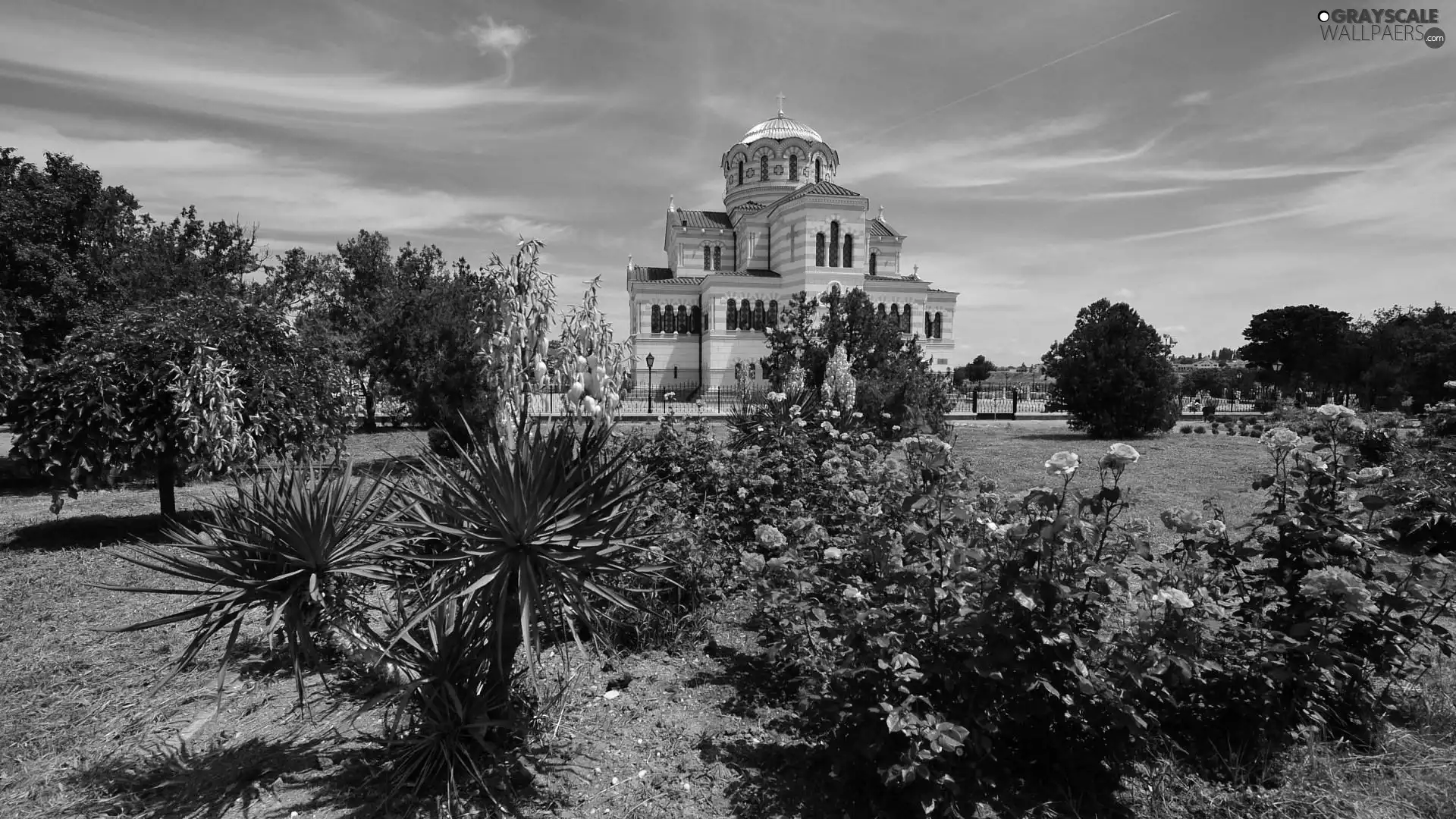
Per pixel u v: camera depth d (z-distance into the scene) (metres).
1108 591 2.95
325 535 3.36
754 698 4.18
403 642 3.53
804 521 4.70
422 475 3.89
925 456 4.24
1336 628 3.27
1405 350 36.53
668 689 4.30
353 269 30.30
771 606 3.87
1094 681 2.79
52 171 17.53
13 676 4.57
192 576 3.25
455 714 3.34
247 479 8.22
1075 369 22.61
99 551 7.79
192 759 3.60
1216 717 3.48
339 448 9.73
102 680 4.55
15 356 11.56
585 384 4.96
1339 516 3.35
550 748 3.62
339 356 13.40
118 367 8.29
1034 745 3.29
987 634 2.92
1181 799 3.05
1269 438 3.59
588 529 3.30
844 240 48.19
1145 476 12.73
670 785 3.31
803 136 55.03
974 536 3.72
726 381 49.03
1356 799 3.00
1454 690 3.91
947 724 2.66
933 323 55.00
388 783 3.32
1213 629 2.99
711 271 55.62
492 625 3.38
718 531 6.04
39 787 3.37
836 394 16.48
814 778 3.30
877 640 2.87
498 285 4.54
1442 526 6.24
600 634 3.63
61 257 16.72
